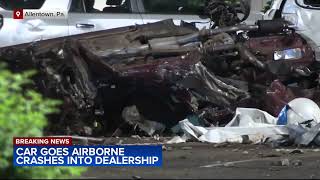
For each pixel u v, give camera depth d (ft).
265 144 111.14
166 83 125.18
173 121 127.54
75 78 119.75
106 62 124.77
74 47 121.29
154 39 129.70
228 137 113.91
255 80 129.59
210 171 82.48
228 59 131.23
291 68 130.52
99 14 134.72
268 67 128.88
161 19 137.28
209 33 131.13
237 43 131.23
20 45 123.65
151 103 127.03
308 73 131.23
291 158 94.53
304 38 141.59
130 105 126.00
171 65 126.00
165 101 127.03
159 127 125.59
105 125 124.88
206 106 126.82
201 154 99.25
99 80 123.65
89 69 122.83
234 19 140.87
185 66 126.41
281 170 83.66
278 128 112.57
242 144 111.86
